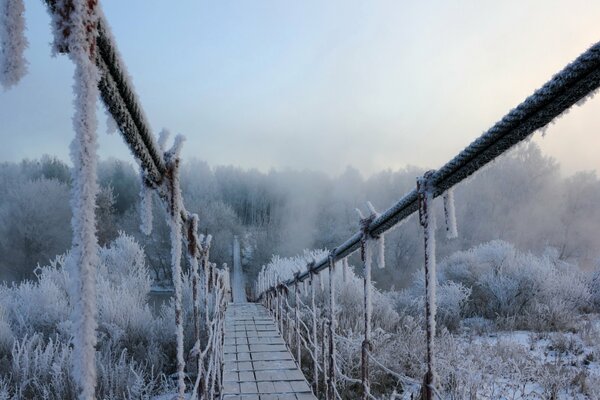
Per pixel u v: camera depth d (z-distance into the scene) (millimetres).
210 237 3959
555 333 9156
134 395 6293
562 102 1277
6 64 727
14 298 9773
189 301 10773
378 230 3004
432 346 2055
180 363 1889
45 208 30578
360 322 8852
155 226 34406
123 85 1097
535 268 12922
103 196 33875
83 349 789
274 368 5785
